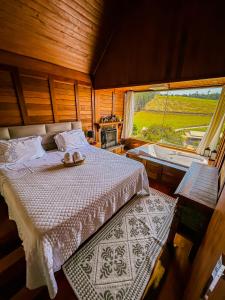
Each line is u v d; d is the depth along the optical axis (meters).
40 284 1.14
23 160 2.13
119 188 1.71
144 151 3.43
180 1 1.99
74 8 2.04
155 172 2.92
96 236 1.68
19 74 2.31
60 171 1.88
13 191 1.43
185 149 3.86
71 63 2.93
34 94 2.56
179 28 2.09
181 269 1.38
